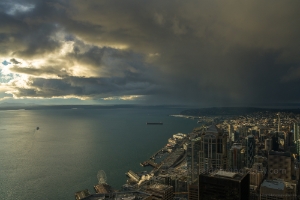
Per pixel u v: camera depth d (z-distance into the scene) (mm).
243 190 124375
